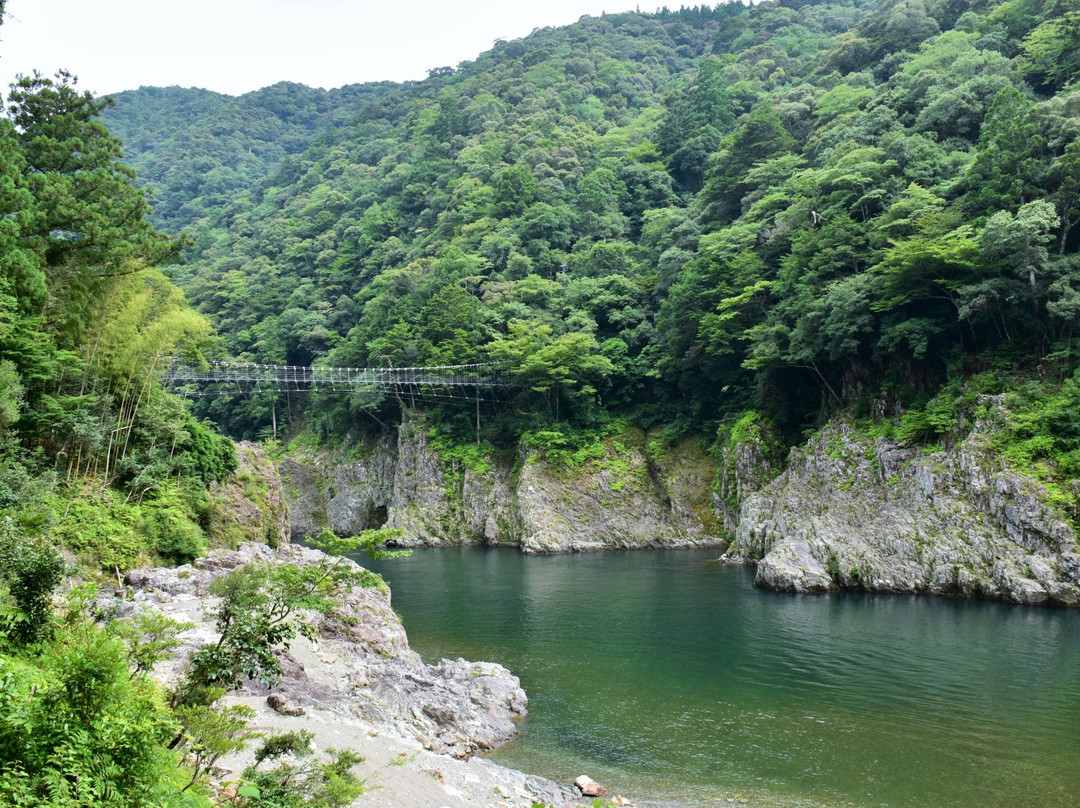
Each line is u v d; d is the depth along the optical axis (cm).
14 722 746
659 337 7831
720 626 3531
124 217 3672
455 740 2044
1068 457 4012
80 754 759
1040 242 4609
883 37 9800
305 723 1739
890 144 6144
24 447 3238
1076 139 4591
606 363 7550
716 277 6900
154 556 3359
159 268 4319
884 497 4703
